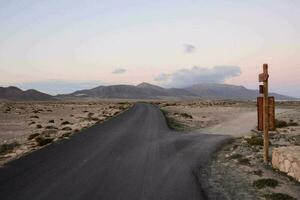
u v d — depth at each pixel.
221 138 25.75
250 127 35.22
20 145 21.41
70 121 45.31
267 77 15.15
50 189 10.45
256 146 20.58
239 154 17.39
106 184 11.19
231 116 53.25
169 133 28.36
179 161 15.79
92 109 91.31
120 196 9.86
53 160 15.20
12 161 14.92
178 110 75.94
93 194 10.00
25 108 95.50
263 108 15.42
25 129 33.78
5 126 37.38
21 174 12.41
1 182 11.25
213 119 47.75
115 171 13.23
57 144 20.34
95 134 25.98
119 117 46.91
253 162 15.50
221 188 11.12
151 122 38.31
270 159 15.97
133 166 14.30
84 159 15.60
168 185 11.25
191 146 21.12
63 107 111.06
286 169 13.08
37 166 13.86
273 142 22.23
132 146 20.25
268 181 11.49
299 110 66.50
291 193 10.53
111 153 17.44
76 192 10.17
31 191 10.20
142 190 10.56
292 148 14.36
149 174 12.86
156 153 17.94
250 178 12.49
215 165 15.12
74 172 12.88
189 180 12.02
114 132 27.58
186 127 36.00
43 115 61.34
